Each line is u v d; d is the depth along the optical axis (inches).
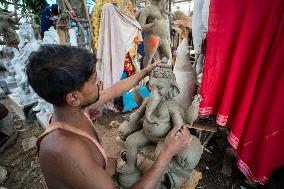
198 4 64.9
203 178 78.2
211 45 60.2
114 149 95.4
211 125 81.2
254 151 66.8
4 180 80.7
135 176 58.6
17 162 89.7
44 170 29.6
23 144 100.1
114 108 135.3
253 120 63.7
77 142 28.0
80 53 26.9
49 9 136.7
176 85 49.8
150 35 134.6
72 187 28.9
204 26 63.7
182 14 176.9
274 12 52.3
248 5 54.1
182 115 54.2
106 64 120.1
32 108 122.8
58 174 28.0
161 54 145.6
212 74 63.6
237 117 63.5
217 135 100.0
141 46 155.6
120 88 48.9
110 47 118.4
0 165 88.2
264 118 62.3
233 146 65.6
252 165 68.2
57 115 30.9
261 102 61.4
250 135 65.4
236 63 59.7
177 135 36.6
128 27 118.0
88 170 27.5
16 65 116.5
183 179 60.9
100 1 116.3
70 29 116.2
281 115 60.4
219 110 66.6
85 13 123.2
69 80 25.3
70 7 114.4
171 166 52.8
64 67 25.0
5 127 98.0
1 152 95.1
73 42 117.6
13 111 133.3
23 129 113.0
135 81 51.0
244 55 59.7
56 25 115.2
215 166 83.5
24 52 113.2
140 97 60.5
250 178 70.0
